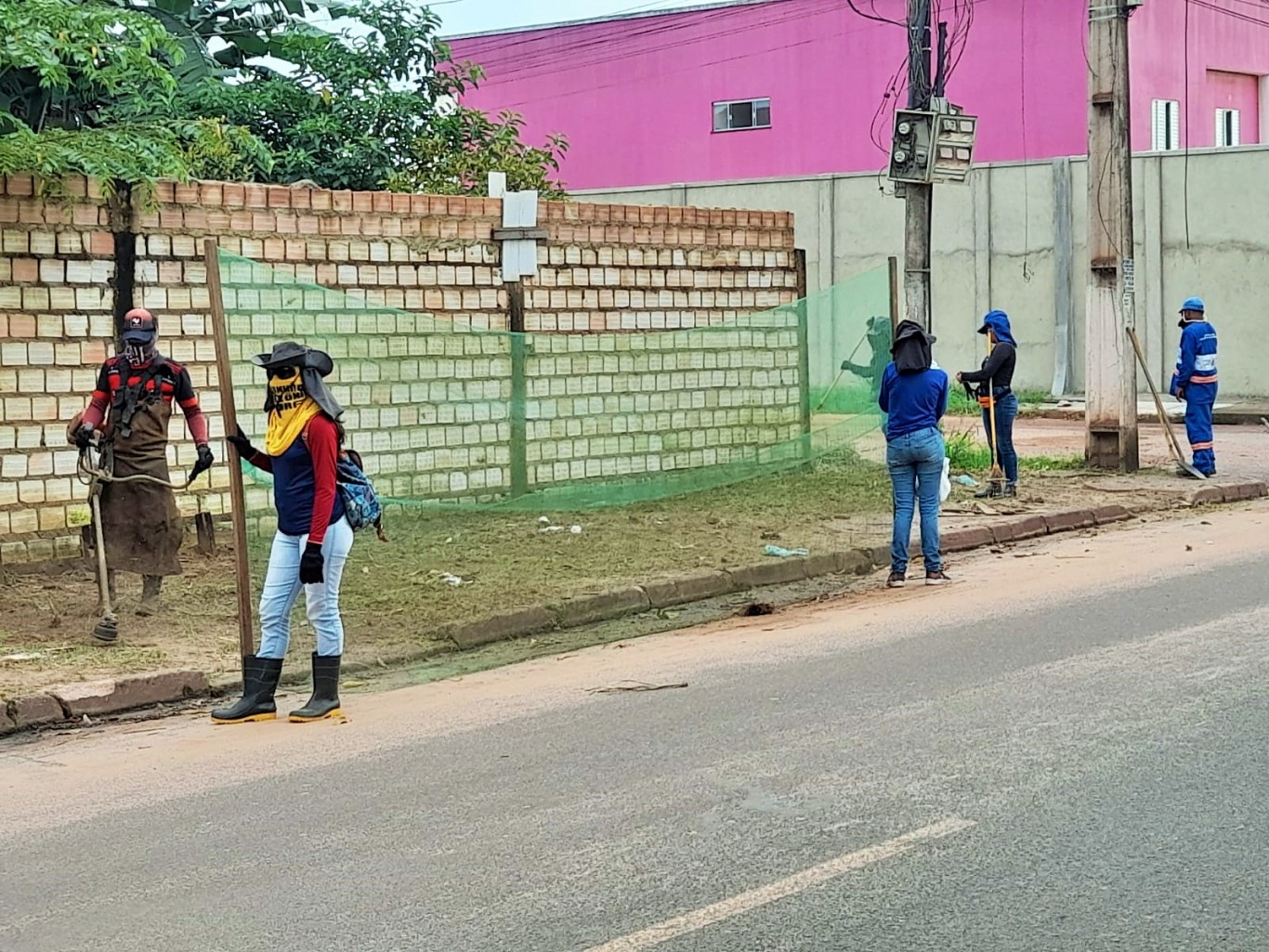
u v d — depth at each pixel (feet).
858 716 24.50
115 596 34.83
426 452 41.50
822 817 19.47
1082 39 108.78
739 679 27.86
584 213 48.21
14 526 36.42
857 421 48.70
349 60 75.00
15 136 36.60
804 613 35.19
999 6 111.55
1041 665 27.55
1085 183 93.71
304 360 25.98
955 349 99.14
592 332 48.60
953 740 22.76
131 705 28.35
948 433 68.49
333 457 26.00
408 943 16.02
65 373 37.19
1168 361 93.04
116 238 37.88
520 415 43.50
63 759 24.89
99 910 17.47
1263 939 15.39
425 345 41.42
